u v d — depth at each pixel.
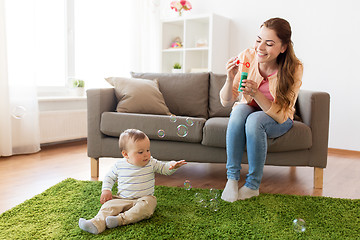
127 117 2.08
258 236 1.29
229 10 3.79
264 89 1.81
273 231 1.34
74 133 3.23
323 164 1.95
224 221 1.43
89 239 1.24
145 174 1.47
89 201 1.62
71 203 1.59
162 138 2.06
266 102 1.69
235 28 3.77
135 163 1.45
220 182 2.07
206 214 1.50
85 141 3.39
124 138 1.46
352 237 1.30
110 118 2.09
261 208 1.58
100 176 2.16
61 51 3.31
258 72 1.82
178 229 1.34
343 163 2.70
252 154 1.69
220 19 3.64
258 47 1.67
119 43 3.66
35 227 1.33
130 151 1.44
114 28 3.60
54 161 2.54
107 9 3.53
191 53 3.90
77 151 2.91
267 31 1.63
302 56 3.35
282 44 1.65
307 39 3.31
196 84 2.59
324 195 1.86
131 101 2.29
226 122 2.04
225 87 1.86
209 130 1.97
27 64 2.70
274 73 1.78
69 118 3.17
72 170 2.29
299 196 1.77
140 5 3.80
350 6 3.06
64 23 3.32
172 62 4.22
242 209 1.56
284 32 1.62
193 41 3.91
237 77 1.90
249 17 3.66
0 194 1.76
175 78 2.63
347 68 3.12
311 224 1.42
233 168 1.73
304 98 2.09
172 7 3.90
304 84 3.36
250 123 1.68
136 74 2.73
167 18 3.92
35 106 2.77
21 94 2.70
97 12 3.46
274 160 1.97
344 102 3.16
